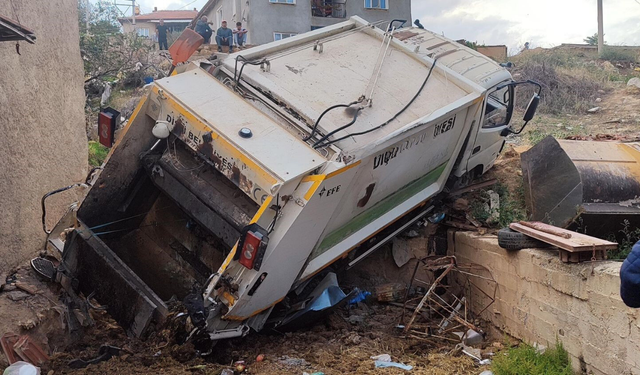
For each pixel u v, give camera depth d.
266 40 23.98
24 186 6.25
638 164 6.36
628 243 5.85
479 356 5.44
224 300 4.96
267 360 5.21
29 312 5.15
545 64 16.22
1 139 5.80
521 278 5.57
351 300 7.05
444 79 6.54
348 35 6.96
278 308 5.88
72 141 7.71
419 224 7.63
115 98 14.62
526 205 7.10
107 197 5.75
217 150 5.16
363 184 5.62
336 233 5.84
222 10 28.14
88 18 19.16
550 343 5.07
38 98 6.72
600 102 14.21
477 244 6.60
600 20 20.89
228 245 5.34
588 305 4.55
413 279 7.45
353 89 6.05
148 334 5.11
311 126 5.48
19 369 4.34
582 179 6.05
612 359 4.26
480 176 8.48
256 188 4.93
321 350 5.54
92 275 5.41
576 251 4.65
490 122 7.88
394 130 5.65
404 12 26.42
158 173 5.72
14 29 4.68
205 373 4.70
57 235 6.07
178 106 5.36
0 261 5.61
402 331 6.29
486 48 19.14
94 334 5.58
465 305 6.37
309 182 4.92
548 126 12.23
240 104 5.50
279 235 4.89
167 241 6.08
